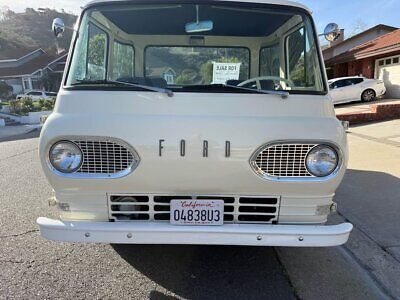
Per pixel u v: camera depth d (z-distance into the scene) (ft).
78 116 8.33
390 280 10.15
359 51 65.67
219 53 11.27
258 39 11.12
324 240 8.45
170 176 8.35
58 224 8.56
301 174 8.47
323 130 8.36
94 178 8.35
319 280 10.20
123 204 8.71
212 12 9.70
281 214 8.84
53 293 9.41
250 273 10.55
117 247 12.01
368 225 13.43
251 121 8.35
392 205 15.20
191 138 8.22
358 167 21.26
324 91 8.97
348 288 9.80
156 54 11.37
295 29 10.08
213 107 8.47
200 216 8.59
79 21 9.41
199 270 10.68
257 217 8.96
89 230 8.43
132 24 10.54
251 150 8.26
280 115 8.54
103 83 8.75
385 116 39.58
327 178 8.44
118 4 9.37
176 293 9.52
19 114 69.10
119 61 11.18
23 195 17.74
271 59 11.28
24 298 9.17
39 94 103.60
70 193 8.62
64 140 8.25
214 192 8.58
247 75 11.18
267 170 8.44
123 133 8.20
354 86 59.52
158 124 8.26
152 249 11.89
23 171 23.18
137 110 8.43
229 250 11.90
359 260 11.20
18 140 41.47
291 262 11.19
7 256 11.35
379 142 28.60
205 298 9.31
